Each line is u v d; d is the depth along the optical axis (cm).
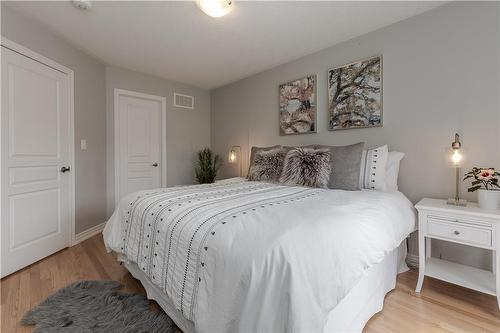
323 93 274
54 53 238
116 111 331
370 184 203
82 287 171
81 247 255
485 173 158
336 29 232
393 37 221
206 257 97
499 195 152
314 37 247
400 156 210
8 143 194
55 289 172
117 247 168
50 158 234
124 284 179
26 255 208
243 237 93
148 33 239
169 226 123
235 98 389
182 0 191
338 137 263
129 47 269
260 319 77
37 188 220
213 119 433
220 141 420
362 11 204
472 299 159
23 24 205
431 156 202
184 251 109
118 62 312
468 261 184
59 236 243
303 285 79
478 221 144
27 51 209
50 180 234
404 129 216
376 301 139
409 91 213
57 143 242
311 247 89
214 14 203
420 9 201
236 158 389
